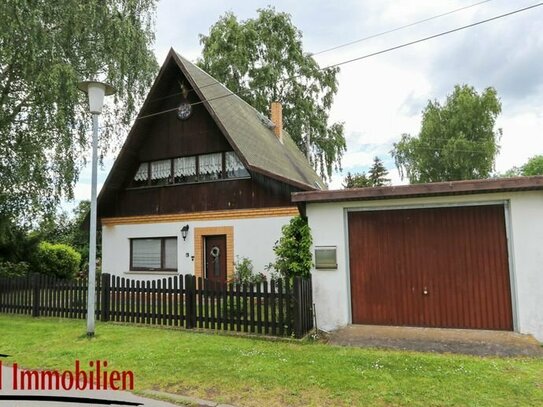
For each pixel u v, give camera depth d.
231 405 4.23
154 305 8.60
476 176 34.28
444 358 5.59
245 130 14.09
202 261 13.06
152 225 13.95
